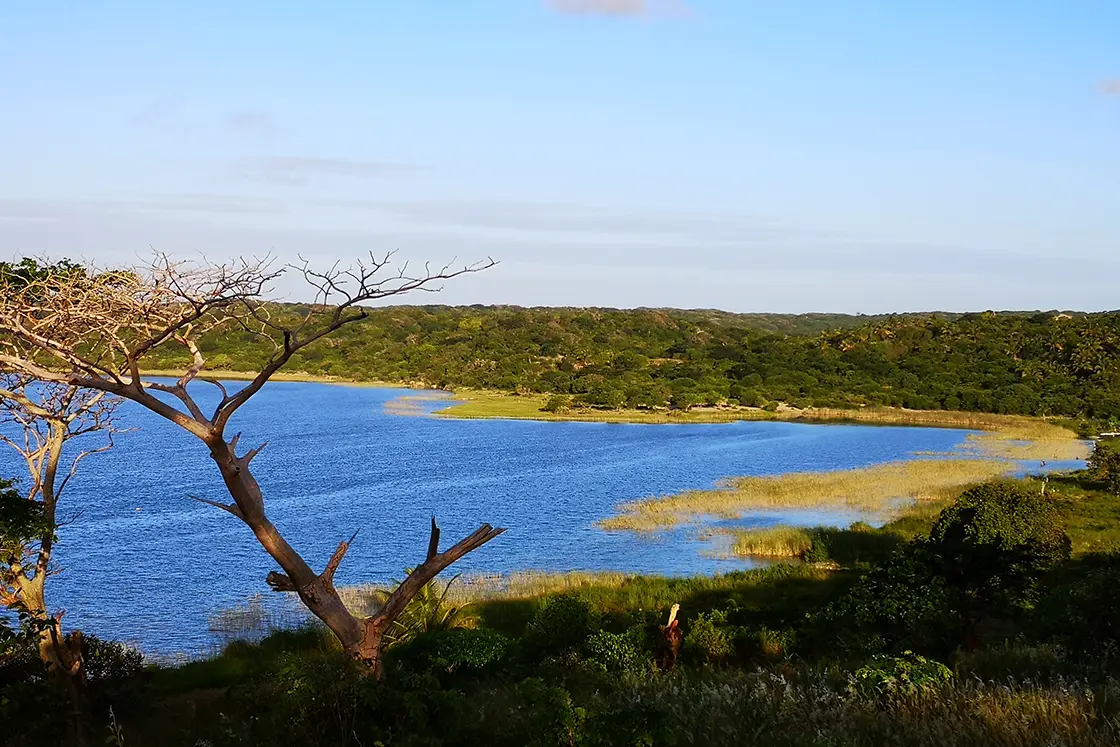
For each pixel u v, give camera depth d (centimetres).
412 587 1052
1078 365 11612
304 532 4309
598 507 4862
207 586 3341
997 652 1338
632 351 15125
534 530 4259
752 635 2036
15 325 1010
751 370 12925
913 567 2009
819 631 1959
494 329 16888
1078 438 8525
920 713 818
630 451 7438
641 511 4684
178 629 2794
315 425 9512
